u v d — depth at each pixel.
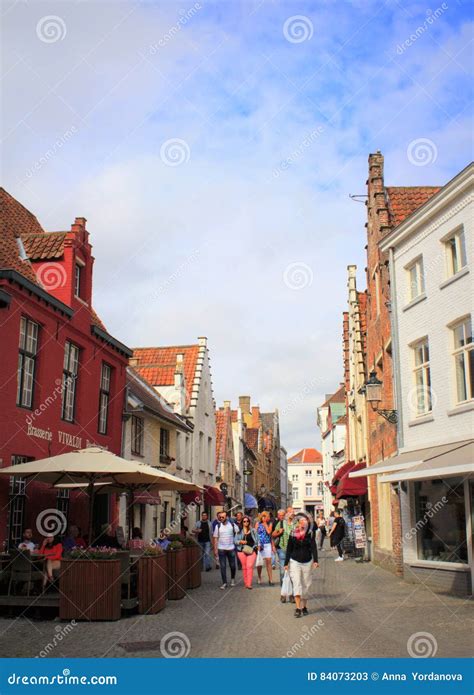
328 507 66.06
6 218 18.38
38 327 16.05
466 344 15.66
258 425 71.69
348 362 36.22
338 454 54.28
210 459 38.12
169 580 14.27
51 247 17.86
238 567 23.14
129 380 26.12
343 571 20.61
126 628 10.49
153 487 17.45
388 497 20.86
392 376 20.38
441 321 16.48
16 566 11.73
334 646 8.80
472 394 15.37
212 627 10.44
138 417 24.23
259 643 9.05
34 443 15.37
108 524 19.09
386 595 14.26
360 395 28.89
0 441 13.77
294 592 11.51
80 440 18.20
